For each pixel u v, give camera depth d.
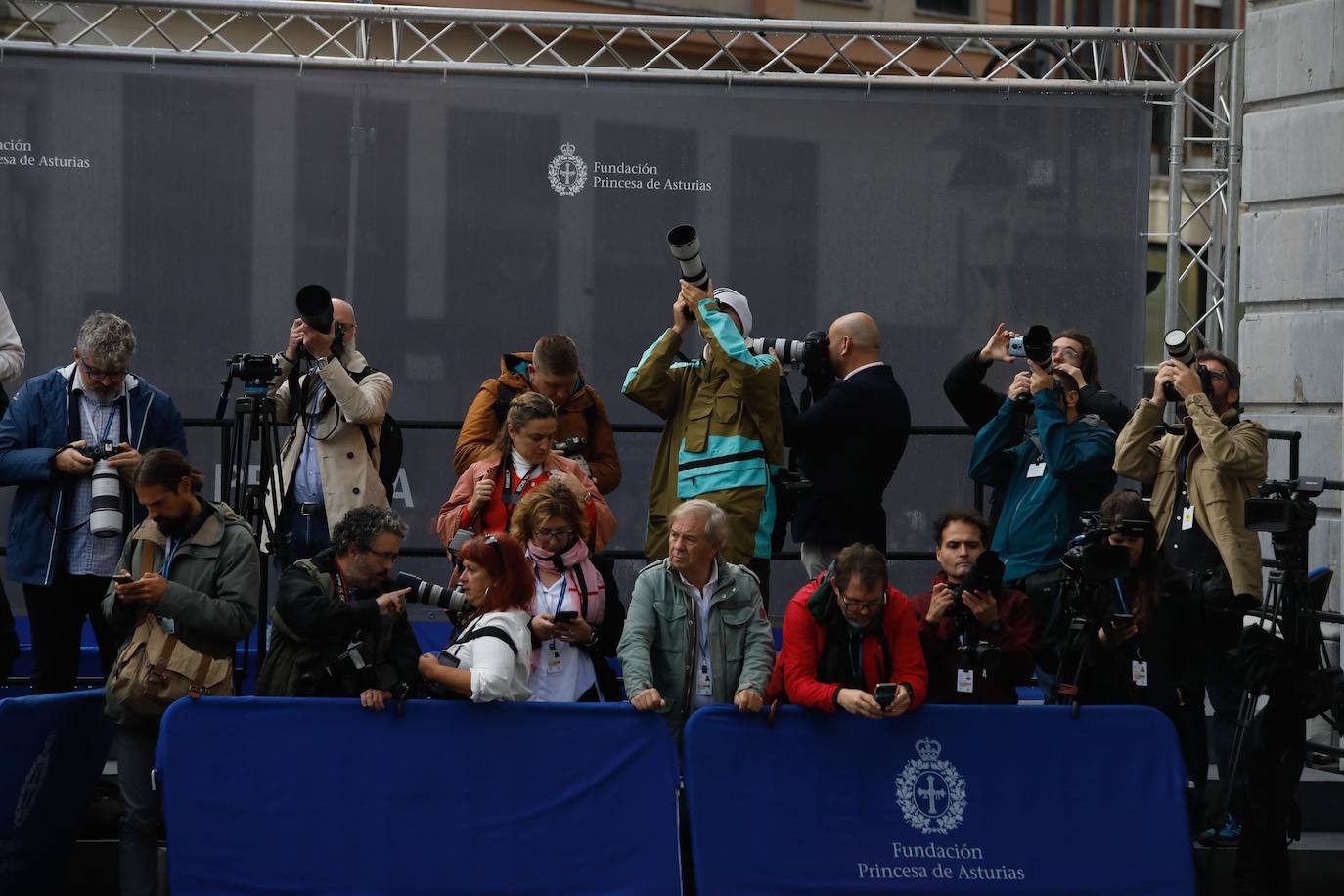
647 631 16.56
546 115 26.78
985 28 26.98
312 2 25.83
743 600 16.80
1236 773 17.91
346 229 26.44
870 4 52.59
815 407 19.34
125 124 25.86
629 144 26.95
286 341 26.34
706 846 15.95
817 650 16.44
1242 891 17.56
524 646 16.09
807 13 51.03
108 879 17.81
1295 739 17.55
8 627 18.03
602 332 27.03
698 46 48.22
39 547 18.28
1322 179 25.66
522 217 26.78
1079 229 27.48
